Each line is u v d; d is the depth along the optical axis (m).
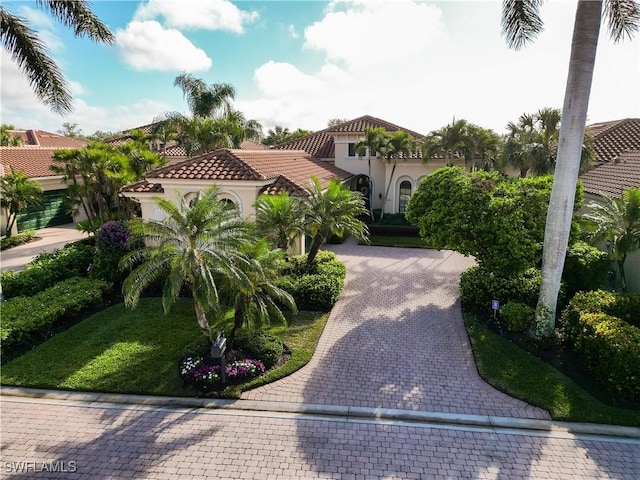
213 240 9.00
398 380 9.53
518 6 11.88
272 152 23.53
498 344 10.92
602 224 12.34
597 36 9.33
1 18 11.86
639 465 7.11
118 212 20.36
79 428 8.02
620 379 8.45
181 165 16.39
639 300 10.53
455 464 7.12
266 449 7.46
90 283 13.73
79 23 12.40
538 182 12.27
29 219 25.42
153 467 7.05
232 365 9.60
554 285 10.58
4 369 9.82
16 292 13.42
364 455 7.32
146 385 9.21
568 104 9.70
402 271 17.69
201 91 28.62
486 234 11.81
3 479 6.80
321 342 11.29
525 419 8.24
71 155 19.14
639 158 18.45
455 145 22.94
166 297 8.62
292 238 14.54
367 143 25.06
